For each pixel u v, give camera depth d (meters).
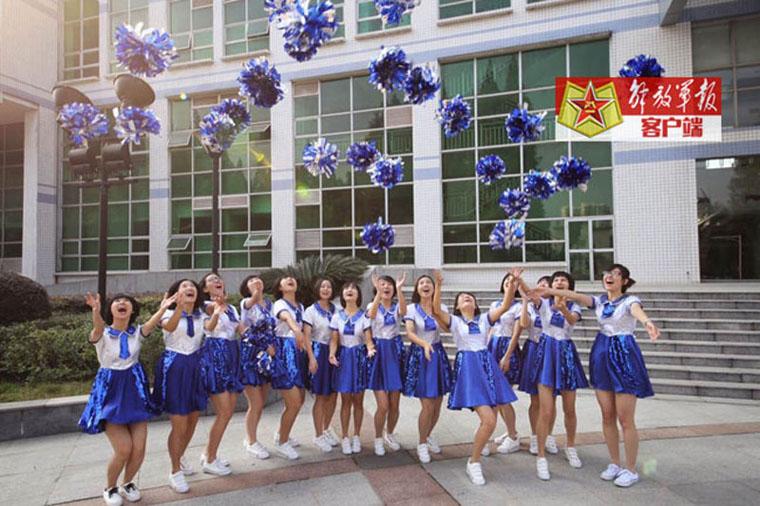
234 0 16.36
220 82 16.27
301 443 4.99
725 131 11.85
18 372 6.35
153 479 4.12
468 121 4.43
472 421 5.63
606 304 4.11
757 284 11.23
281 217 15.45
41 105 17.56
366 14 15.01
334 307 5.02
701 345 7.53
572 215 13.05
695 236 11.88
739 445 4.71
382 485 3.90
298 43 3.08
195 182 16.52
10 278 8.26
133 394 3.71
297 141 15.51
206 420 5.85
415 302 4.60
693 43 12.27
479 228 13.77
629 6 12.57
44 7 17.70
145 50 3.38
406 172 14.48
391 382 4.56
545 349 4.34
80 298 11.91
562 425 5.42
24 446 5.05
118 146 6.25
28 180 17.42
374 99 14.84
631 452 3.86
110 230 17.36
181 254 16.48
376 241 4.03
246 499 3.70
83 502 3.75
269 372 4.44
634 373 3.87
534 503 3.55
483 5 13.97
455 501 3.60
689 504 3.50
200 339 4.11
